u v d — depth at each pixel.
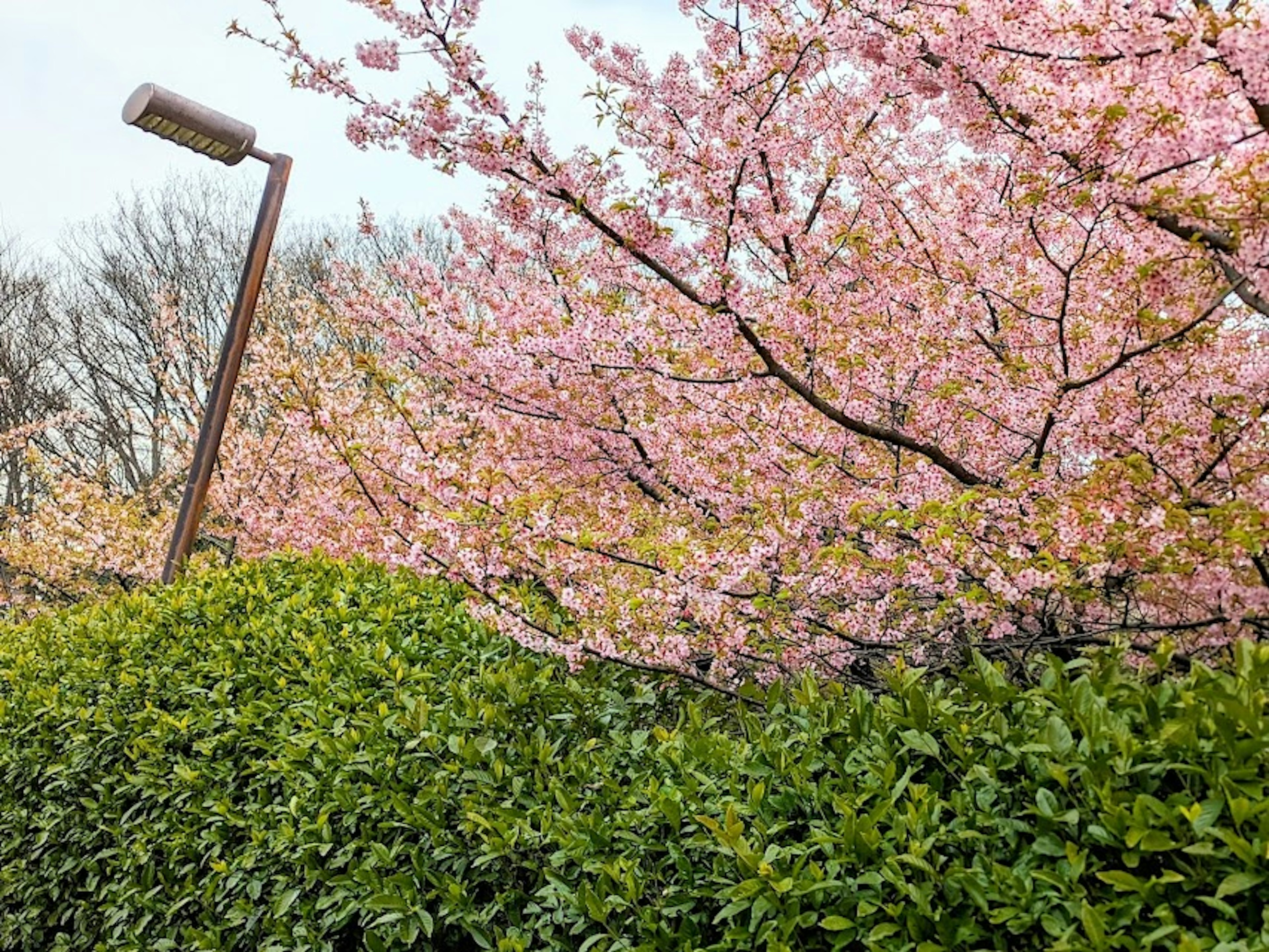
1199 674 1.94
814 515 3.41
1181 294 2.43
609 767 2.64
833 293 3.83
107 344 20.59
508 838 2.43
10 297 20.70
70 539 9.72
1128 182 2.26
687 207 3.25
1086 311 3.38
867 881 1.80
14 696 5.10
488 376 3.91
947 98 2.57
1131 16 2.09
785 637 3.02
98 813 4.18
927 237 3.82
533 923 2.39
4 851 4.79
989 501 2.84
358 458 3.41
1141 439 2.90
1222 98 2.09
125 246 20.86
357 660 3.80
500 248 4.44
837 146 3.76
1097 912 1.55
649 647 2.91
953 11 2.36
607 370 3.67
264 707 3.77
